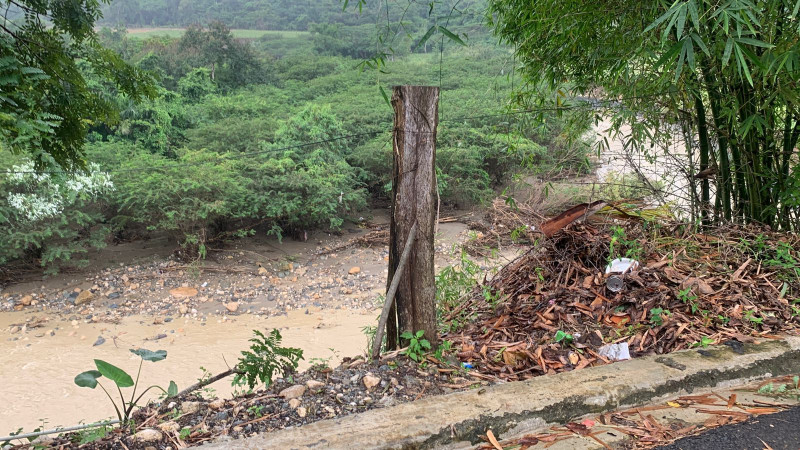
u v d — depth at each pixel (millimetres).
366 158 14117
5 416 5758
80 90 5227
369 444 2176
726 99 3928
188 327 8367
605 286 3641
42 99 4941
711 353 2834
